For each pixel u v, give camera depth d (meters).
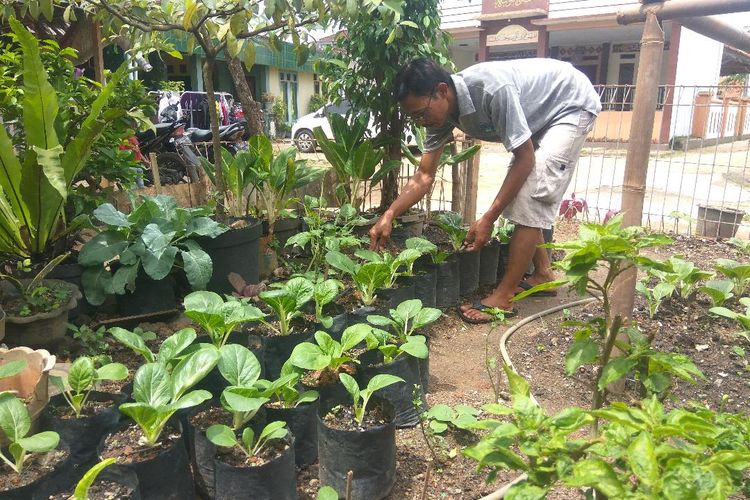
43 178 3.05
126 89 3.94
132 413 1.90
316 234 3.77
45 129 2.98
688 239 5.57
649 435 1.11
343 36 4.91
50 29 6.14
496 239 4.58
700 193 9.34
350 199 4.77
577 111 3.60
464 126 3.61
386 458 2.04
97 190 4.34
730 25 2.69
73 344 2.92
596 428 1.77
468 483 2.14
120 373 2.24
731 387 2.73
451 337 3.52
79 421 2.03
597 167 12.46
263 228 4.15
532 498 1.14
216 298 2.56
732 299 3.60
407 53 4.66
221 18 3.91
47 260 3.34
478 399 2.72
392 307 3.31
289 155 4.15
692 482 0.99
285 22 3.69
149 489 1.87
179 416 2.23
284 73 22.88
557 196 3.58
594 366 2.97
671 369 1.51
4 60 3.79
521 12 16.52
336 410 2.26
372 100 4.88
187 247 3.26
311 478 2.21
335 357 2.28
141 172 5.62
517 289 4.07
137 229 3.24
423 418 2.46
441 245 4.58
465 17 17.80
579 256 1.46
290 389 2.20
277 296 2.65
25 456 1.92
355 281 3.25
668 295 3.43
